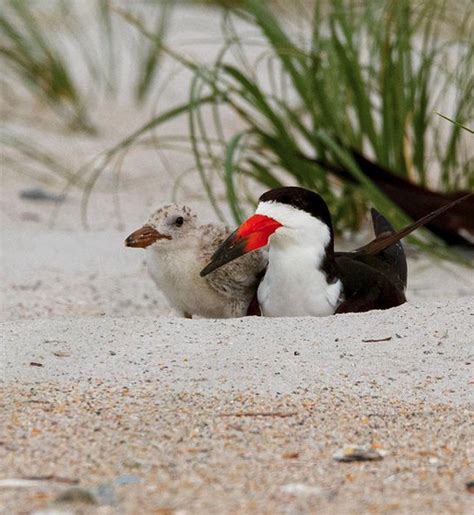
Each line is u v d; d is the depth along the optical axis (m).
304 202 9.41
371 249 10.32
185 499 6.38
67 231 13.76
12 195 14.98
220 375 8.14
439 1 16.38
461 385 7.99
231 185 12.00
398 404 7.73
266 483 6.61
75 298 11.43
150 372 8.23
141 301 11.45
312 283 9.47
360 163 12.80
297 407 7.68
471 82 13.50
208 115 18.41
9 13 19.33
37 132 17.48
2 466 6.80
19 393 7.93
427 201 12.70
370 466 6.88
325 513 6.23
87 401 7.78
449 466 6.89
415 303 9.35
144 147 17.05
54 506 6.27
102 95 19.47
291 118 13.30
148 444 7.12
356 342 8.62
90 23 21.92
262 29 13.57
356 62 13.35
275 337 8.73
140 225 14.06
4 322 9.44
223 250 9.39
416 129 13.62
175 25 22.17
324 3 19.12
